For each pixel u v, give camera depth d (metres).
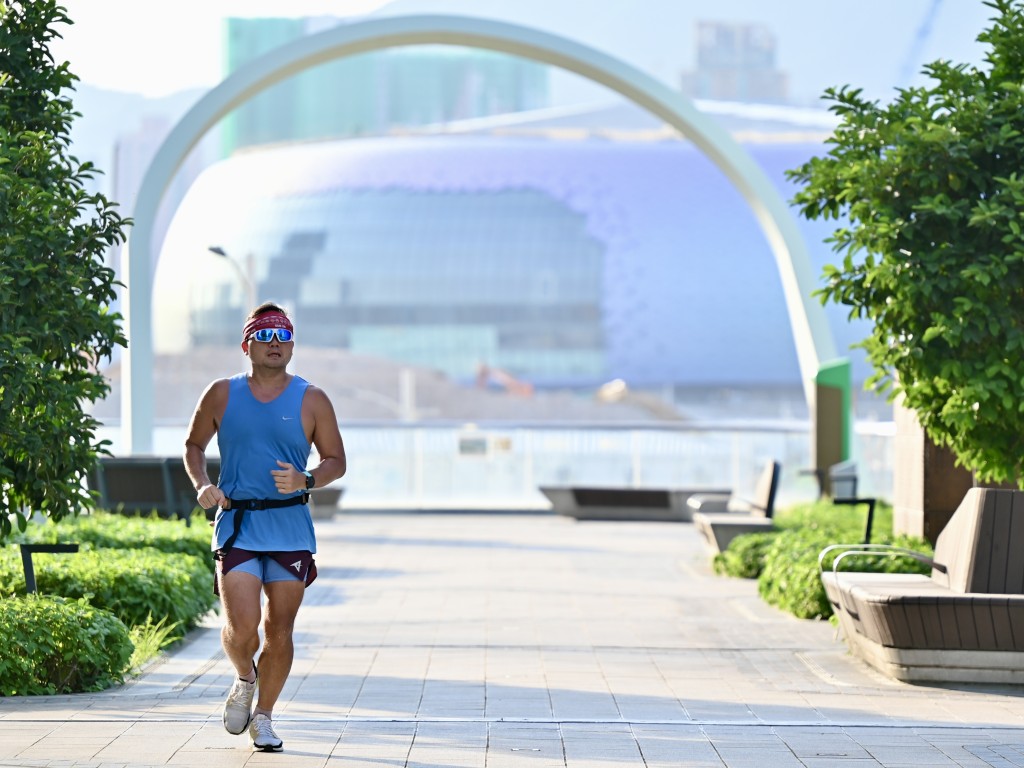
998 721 13.16
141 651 16.67
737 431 50.88
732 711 13.66
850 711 13.69
